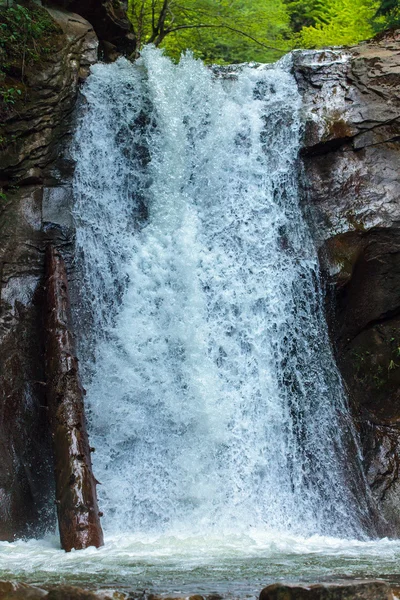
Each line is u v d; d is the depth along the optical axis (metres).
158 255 9.59
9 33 9.85
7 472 7.96
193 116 10.48
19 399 8.40
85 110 10.28
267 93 10.80
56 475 7.30
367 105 10.40
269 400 9.04
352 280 9.77
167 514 8.06
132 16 17.78
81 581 4.73
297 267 9.77
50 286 8.80
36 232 9.29
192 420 8.55
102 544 7.00
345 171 10.12
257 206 10.16
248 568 5.31
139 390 8.77
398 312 9.77
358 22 18.61
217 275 9.56
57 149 9.80
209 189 10.20
